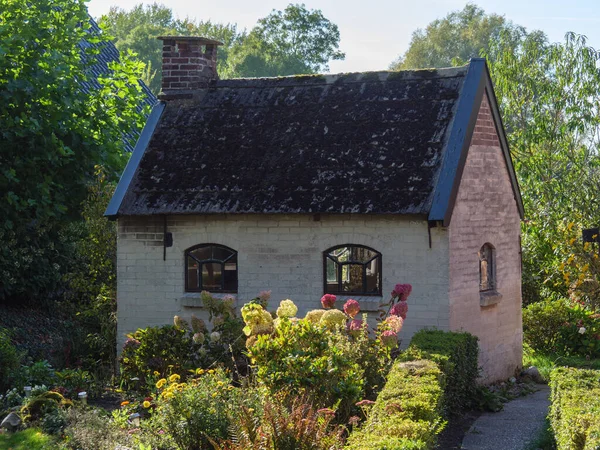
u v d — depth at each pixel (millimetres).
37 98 17516
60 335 17750
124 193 15453
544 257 22234
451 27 68438
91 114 19219
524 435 10906
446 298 13875
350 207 14023
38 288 18562
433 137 14570
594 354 18438
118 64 20312
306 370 9633
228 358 12773
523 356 18984
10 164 17297
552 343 19188
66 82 17859
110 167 18766
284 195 14570
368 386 10531
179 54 16969
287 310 10961
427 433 7480
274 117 15992
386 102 15469
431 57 67688
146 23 72688
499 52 26109
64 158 17938
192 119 16453
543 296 22266
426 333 12844
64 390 12242
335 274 14484
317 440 7598
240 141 15758
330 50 66312
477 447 10266
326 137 15250
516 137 24734
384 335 11039
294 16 65312
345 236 14344
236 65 65375
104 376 14945
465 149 14273
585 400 8766
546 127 23766
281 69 63906
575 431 7645
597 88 23438
